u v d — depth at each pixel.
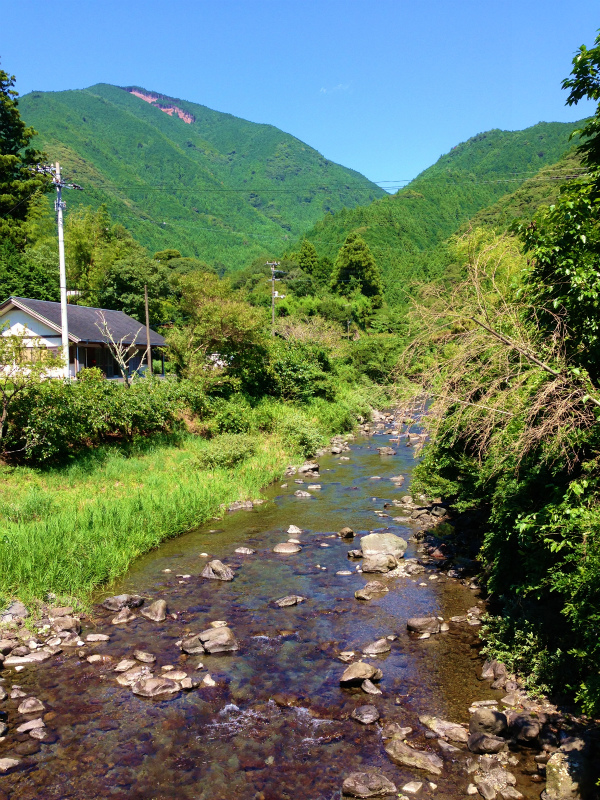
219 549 14.39
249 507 18.30
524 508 8.62
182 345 31.33
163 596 11.46
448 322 8.39
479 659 8.91
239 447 23.70
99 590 11.68
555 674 7.70
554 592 8.85
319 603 11.13
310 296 87.19
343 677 8.24
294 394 36.38
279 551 14.16
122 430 22.53
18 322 30.72
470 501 12.80
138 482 18.86
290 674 8.53
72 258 50.22
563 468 7.76
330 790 6.11
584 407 6.48
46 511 14.55
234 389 32.12
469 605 10.94
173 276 63.47
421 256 108.19
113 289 49.88
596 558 5.97
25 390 17.17
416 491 16.31
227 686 8.19
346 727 7.23
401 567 13.02
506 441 7.84
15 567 11.15
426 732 7.09
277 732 7.13
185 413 27.05
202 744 6.89
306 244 103.75
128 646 9.37
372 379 49.09
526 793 5.98
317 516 17.38
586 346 7.00
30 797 5.98
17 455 17.86
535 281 7.30
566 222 6.83
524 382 7.57
